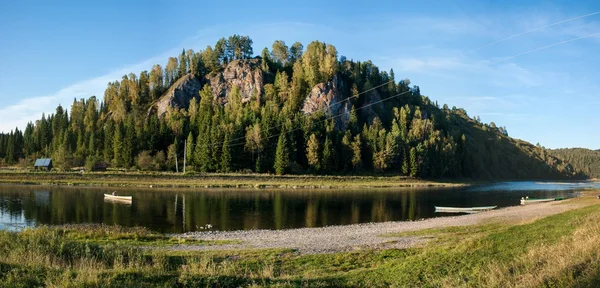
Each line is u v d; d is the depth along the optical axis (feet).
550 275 53.88
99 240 110.11
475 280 60.39
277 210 213.46
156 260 75.20
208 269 64.59
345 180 428.15
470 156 621.31
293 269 79.92
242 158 458.50
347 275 70.13
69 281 51.78
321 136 506.48
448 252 81.82
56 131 614.75
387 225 163.94
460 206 244.22
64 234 114.52
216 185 365.20
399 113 616.39
